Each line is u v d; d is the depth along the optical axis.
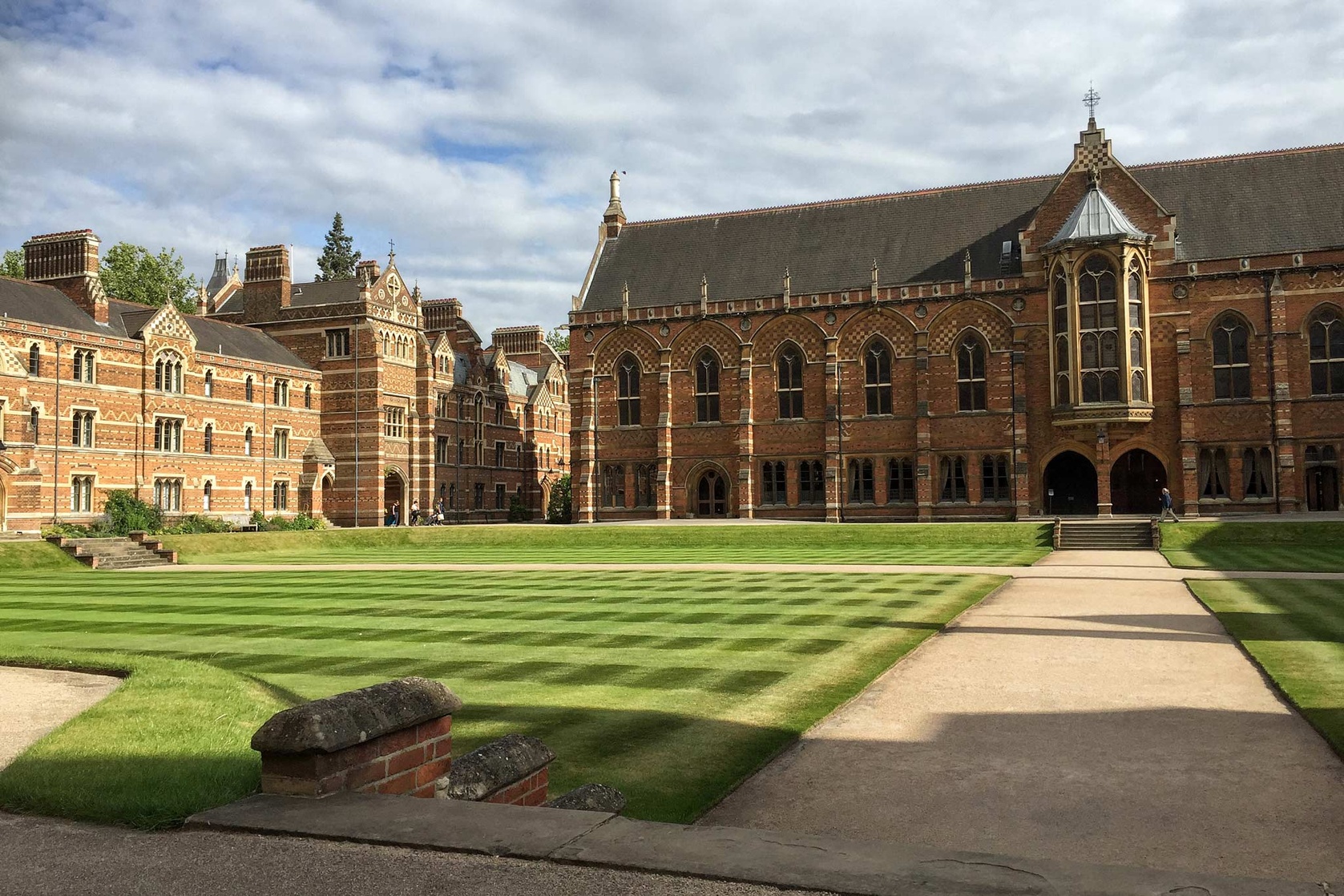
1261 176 69.06
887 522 69.62
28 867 7.21
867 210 78.56
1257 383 64.56
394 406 85.44
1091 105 68.56
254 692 14.77
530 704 15.33
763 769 12.23
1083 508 70.94
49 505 63.06
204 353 74.38
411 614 26.27
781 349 74.50
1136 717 14.52
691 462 76.25
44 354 63.12
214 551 58.47
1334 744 12.73
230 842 7.42
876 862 6.79
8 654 18.17
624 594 30.77
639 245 83.69
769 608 26.67
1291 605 26.11
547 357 121.12
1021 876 6.50
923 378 70.44
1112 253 65.12
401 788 8.77
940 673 17.80
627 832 7.39
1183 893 6.19
